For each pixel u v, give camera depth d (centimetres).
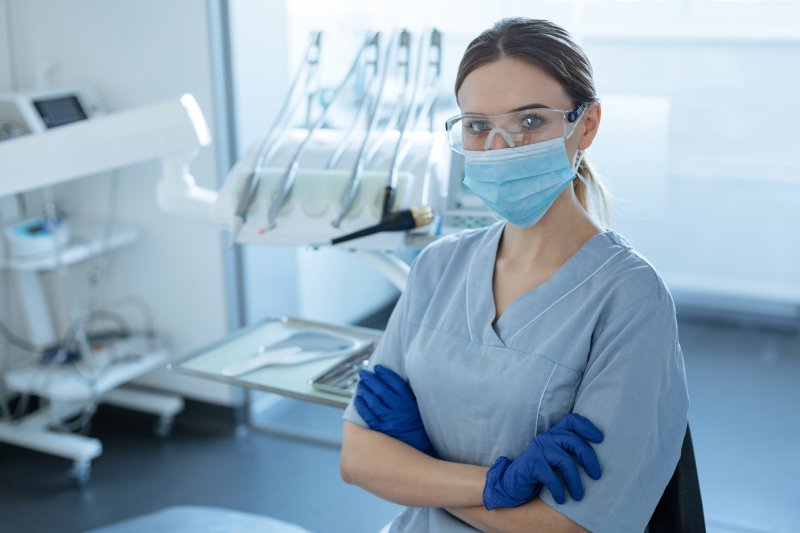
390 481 121
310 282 330
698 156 322
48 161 172
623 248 119
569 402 114
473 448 121
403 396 127
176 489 271
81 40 288
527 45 111
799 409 311
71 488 271
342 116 293
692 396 322
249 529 197
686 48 302
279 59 293
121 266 305
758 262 330
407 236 164
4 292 308
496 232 129
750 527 248
